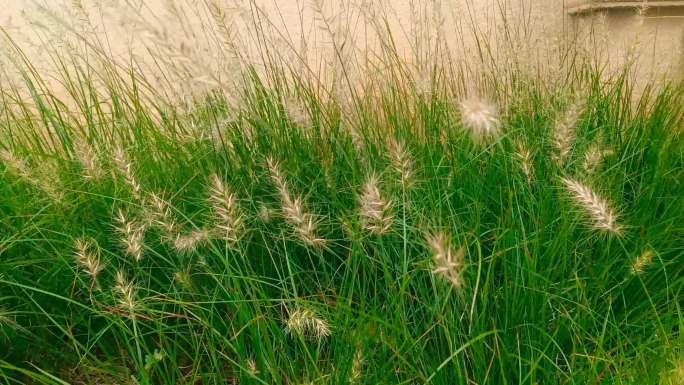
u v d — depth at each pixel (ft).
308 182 8.36
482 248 7.36
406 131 9.37
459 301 6.25
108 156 8.10
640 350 5.84
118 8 9.32
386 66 11.57
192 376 6.39
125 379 6.88
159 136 9.21
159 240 7.52
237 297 6.18
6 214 8.29
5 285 7.40
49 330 7.26
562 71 10.88
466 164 7.79
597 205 5.75
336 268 7.79
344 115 8.90
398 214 7.47
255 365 6.31
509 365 6.15
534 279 6.26
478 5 13.48
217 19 8.79
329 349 6.36
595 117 9.82
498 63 11.41
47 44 12.96
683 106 10.81
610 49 12.82
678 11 12.66
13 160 7.60
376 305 6.64
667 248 7.48
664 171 8.52
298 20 13.60
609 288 7.07
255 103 9.05
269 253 7.04
